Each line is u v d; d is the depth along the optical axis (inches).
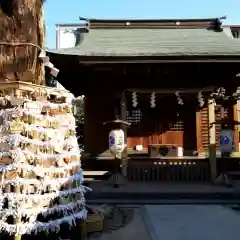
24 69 184.4
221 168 398.6
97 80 427.8
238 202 307.0
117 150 371.9
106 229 221.6
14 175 167.0
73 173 192.7
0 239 166.1
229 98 465.7
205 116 531.8
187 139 537.3
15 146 169.0
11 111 173.2
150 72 415.8
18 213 162.1
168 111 541.3
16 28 182.9
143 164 414.6
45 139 180.2
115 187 356.8
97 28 548.7
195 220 243.9
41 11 193.5
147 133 540.1
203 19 554.6
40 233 182.9
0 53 181.8
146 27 555.5
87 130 487.5
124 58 379.2
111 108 486.9
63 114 195.9
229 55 375.2
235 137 531.5
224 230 217.2
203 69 417.4
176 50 404.2
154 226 226.8
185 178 411.8
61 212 180.7
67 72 438.0
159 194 326.6
